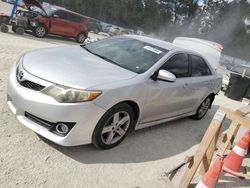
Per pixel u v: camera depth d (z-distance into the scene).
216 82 6.82
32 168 3.65
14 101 4.11
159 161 4.62
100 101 3.96
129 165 4.27
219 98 11.24
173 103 5.48
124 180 3.93
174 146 5.30
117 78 4.36
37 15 15.98
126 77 4.48
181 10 64.31
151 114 5.04
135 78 4.54
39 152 3.98
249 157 5.72
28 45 11.98
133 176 4.06
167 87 5.07
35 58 4.50
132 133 5.27
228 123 7.71
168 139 5.51
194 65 6.09
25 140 4.15
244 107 4.15
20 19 14.80
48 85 3.91
